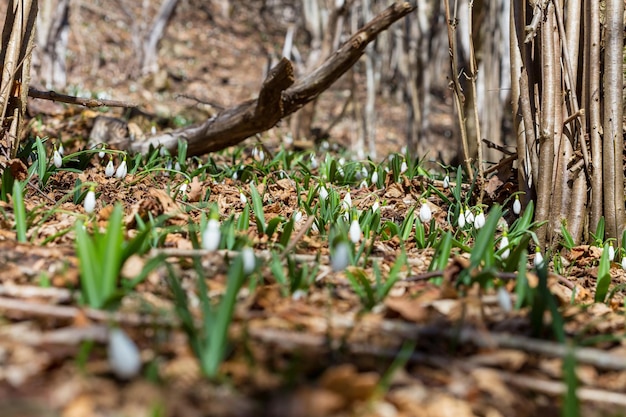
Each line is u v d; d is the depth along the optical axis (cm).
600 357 68
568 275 107
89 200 95
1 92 120
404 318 76
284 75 155
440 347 71
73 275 77
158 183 144
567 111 118
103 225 97
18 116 124
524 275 81
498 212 87
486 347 71
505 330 75
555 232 115
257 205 104
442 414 63
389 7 156
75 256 84
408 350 66
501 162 137
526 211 114
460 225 115
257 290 79
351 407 62
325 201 122
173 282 72
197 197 127
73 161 154
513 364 69
